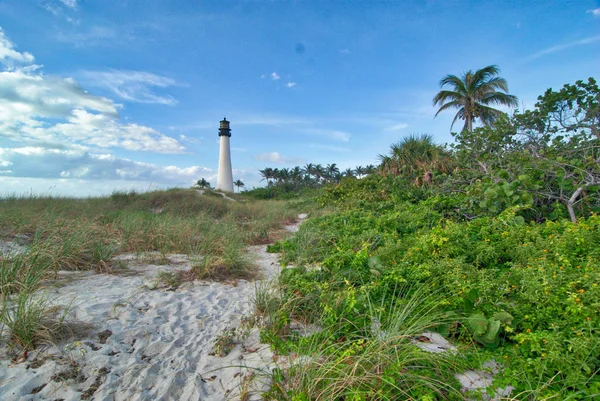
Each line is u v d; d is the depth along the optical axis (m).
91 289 4.72
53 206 10.84
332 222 9.90
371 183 16.67
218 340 3.49
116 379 2.81
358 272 4.82
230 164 39.41
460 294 3.62
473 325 3.10
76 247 5.94
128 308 4.14
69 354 3.05
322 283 4.41
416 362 2.77
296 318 3.97
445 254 5.00
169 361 3.14
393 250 5.75
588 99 8.30
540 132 9.58
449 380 2.60
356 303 3.68
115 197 17.39
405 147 17.64
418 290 3.88
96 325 3.61
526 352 2.79
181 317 4.10
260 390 2.68
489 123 23.03
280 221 14.06
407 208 10.66
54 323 3.37
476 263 4.95
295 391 2.53
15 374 2.75
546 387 2.42
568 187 7.76
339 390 2.48
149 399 2.61
